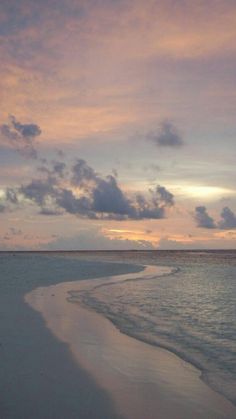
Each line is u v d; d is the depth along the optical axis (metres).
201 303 18.69
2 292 20.44
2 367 8.42
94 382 7.78
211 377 8.35
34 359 9.02
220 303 18.73
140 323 13.66
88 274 36.03
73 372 8.27
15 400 6.81
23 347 9.96
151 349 10.36
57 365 8.67
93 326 12.90
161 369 8.78
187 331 12.48
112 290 24.00
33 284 24.92
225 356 9.79
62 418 6.22
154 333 12.17
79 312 15.37
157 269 51.47
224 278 35.28
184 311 16.30
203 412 6.71
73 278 30.98
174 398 7.24
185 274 41.31
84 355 9.52
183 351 10.23
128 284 28.17
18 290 21.39
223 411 6.77
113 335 11.78
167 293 22.72
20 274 32.59
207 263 76.44
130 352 10.03
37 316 13.96
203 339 11.46
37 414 6.31
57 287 24.00
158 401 7.08
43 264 48.12
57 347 10.06
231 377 8.35
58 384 7.59
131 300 19.53
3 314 14.25
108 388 7.53
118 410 6.62
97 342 10.84
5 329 11.88
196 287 26.56
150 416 6.48
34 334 11.34
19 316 13.91
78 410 6.53
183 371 8.70
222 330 12.63
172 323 13.74
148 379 8.14
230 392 7.56
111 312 15.83
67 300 18.47
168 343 10.98
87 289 23.80
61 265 46.78
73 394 7.16
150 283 29.30
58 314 14.70
